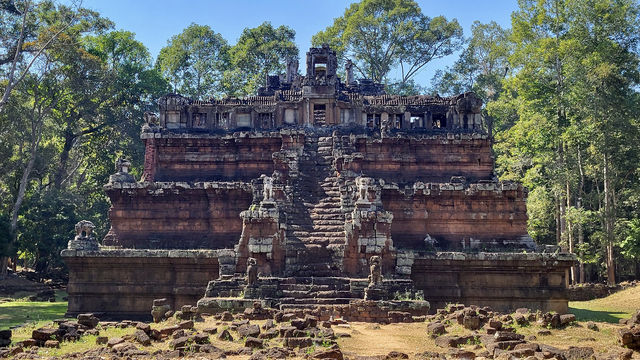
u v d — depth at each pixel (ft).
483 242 148.15
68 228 230.07
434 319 106.01
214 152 167.53
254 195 147.84
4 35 204.74
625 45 197.16
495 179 162.20
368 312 110.42
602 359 64.03
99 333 87.20
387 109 174.91
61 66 234.58
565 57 196.34
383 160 163.63
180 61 281.95
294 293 119.03
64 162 256.73
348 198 142.72
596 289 182.39
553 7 204.44
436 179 163.02
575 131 188.75
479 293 134.31
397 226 149.69
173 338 81.97
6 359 69.05
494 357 67.36
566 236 199.52
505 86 221.46
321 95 172.76
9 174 230.68
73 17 211.41
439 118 181.16
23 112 225.76
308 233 137.08
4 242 197.16
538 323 89.51
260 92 218.59
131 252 132.67
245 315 104.01
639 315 83.51
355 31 286.05
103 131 265.34
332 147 162.91
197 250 132.87
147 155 166.61
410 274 132.87
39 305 161.79
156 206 154.10
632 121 191.42
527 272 134.92
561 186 201.05
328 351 67.26
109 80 245.24
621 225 195.72
